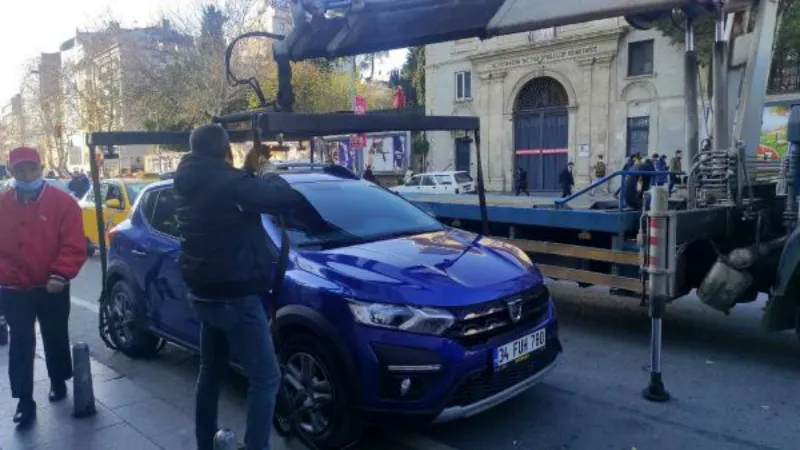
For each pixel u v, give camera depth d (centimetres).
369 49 646
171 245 531
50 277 445
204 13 3086
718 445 407
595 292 845
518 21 596
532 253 716
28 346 447
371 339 369
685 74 649
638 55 2545
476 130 580
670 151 2473
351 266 404
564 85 2738
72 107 3847
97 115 3525
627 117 2586
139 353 602
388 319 368
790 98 1911
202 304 337
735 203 586
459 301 375
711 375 532
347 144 3167
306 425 408
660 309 472
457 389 367
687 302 770
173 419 455
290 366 411
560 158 2833
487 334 384
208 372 362
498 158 2992
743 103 619
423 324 365
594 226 641
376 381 368
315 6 605
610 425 439
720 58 620
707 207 595
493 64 2945
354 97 2902
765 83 622
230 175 328
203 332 361
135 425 444
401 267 402
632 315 726
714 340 627
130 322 591
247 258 332
